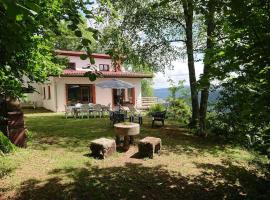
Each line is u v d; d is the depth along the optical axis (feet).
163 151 28.35
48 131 38.42
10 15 4.76
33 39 15.49
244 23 11.06
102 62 79.41
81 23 11.14
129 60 45.47
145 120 52.49
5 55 14.19
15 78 16.71
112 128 41.60
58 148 27.94
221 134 34.58
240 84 12.77
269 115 11.68
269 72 11.48
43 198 16.06
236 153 28.71
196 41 44.75
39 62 19.24
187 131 40.86
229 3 10.78
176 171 22.07
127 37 43.91
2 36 7.99
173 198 17.01
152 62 46.24
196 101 43.42
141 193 17.44
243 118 13.19
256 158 24.27
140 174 20.89
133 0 41.81
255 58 11.46
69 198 16.19
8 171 19.88
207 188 18.85
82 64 74.84
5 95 18.42
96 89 73.87
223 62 12.86
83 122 48.34
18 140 26.43
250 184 18.86
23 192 16.74
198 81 14.11
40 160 23.17
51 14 12.19
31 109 73.77
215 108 32.83
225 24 12.66
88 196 16.58
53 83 68.03
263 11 10.86
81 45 10.41
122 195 16.99
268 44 10.82
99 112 57.82
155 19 42.68
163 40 44.34
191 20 41.39
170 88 59.62
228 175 21.62
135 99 80.74
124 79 77.97
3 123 25.77
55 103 67.87
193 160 25.59
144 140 26.32
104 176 20.04
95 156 25.27
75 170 21.06
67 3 10.71
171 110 56.29
